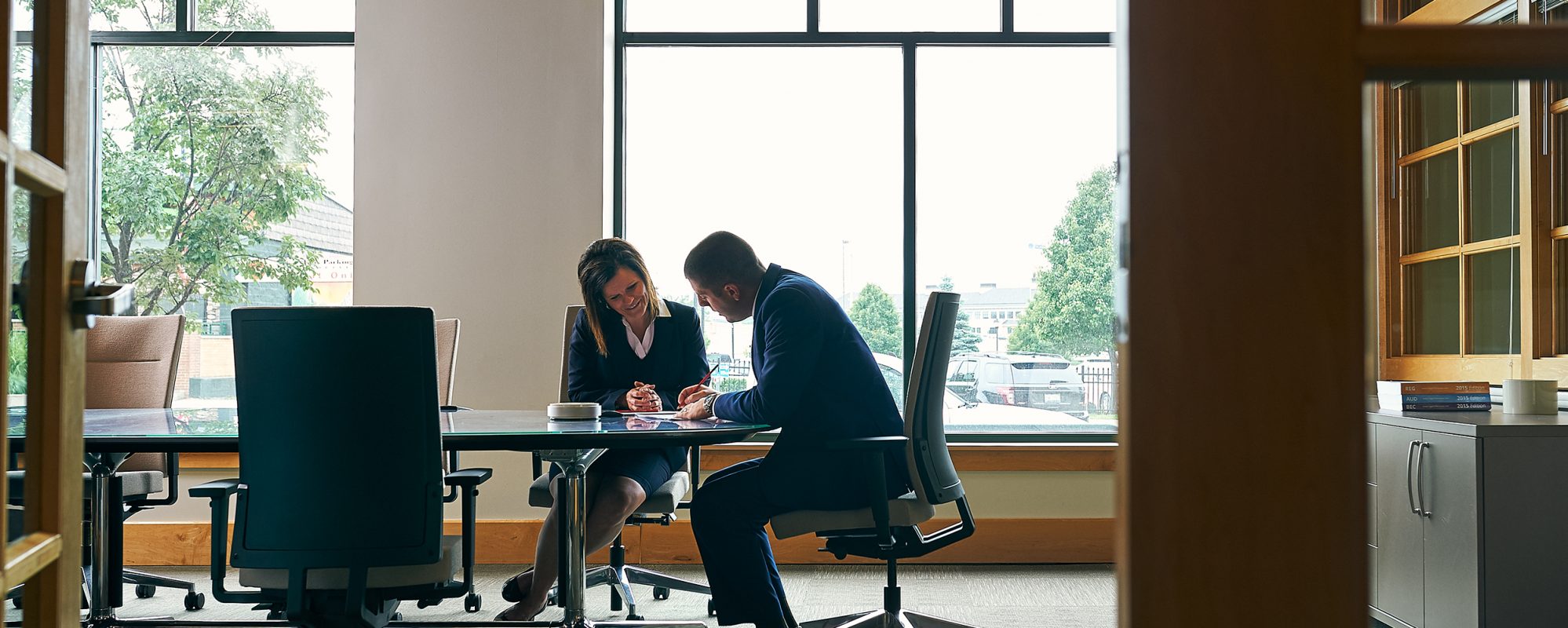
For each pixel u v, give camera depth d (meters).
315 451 2.18
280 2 4.50
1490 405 2.98
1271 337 0.49
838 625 2.87
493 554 4.23
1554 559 2.54
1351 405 0.49
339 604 2.26
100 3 4.46
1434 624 2.76
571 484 2.61
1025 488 4.27
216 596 2.23
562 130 4.27
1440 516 2.72
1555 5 0.97
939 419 2.69
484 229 4.26
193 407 4.48
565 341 3.57
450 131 4.27
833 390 2.59
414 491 2.21
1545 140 2.96
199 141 4.50
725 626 2.54
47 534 0.91
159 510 4.24
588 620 2.83
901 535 2.66
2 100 0.80
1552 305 3.01
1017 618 3.42
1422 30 0.49
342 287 4.52
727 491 2.56
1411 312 3.17
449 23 4.29
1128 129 0.50
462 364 4.24
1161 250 0.50
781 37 4.47
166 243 4.50
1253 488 0.49
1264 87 0.50
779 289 2.60
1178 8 0.50
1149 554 0.49
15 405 0.86
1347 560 0.49
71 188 0.94
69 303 0.94
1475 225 3.18
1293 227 0.49
